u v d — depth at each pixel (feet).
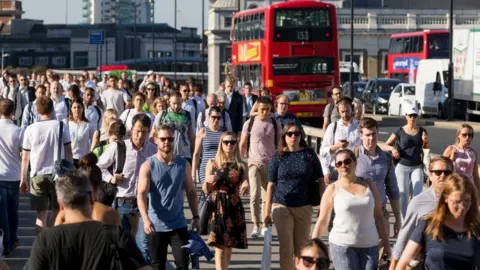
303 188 49.47
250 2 482.69
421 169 63.93
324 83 171.12
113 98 102.68
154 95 84.53
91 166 39.04
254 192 65.16
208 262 58.39
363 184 42.50
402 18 468.34
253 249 62.69
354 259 42.04
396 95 222.07
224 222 50.21
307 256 30.09
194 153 68.44
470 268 33.76
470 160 57.31
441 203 33.78
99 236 28.63
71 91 84.33
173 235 45.27
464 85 197.06
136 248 28.86
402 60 279.08
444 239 33.73
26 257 58.95
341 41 470.39
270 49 170.09
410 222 38.32
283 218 49.44
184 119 71.61
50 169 56.39
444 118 207.72
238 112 100.53
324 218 42.78
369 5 476.95
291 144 49.57
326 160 61.11
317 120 174.29
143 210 44.96
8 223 58.23
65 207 29.48
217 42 482.69
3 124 57.36
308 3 169.27
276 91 170.09
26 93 127.75
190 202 46.21
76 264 28.58
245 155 65.31
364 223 41.96
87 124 65.67
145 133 50.19
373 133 51.42
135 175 50.26
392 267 38.42
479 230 33.76
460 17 462.19
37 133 56.24
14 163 57.77
